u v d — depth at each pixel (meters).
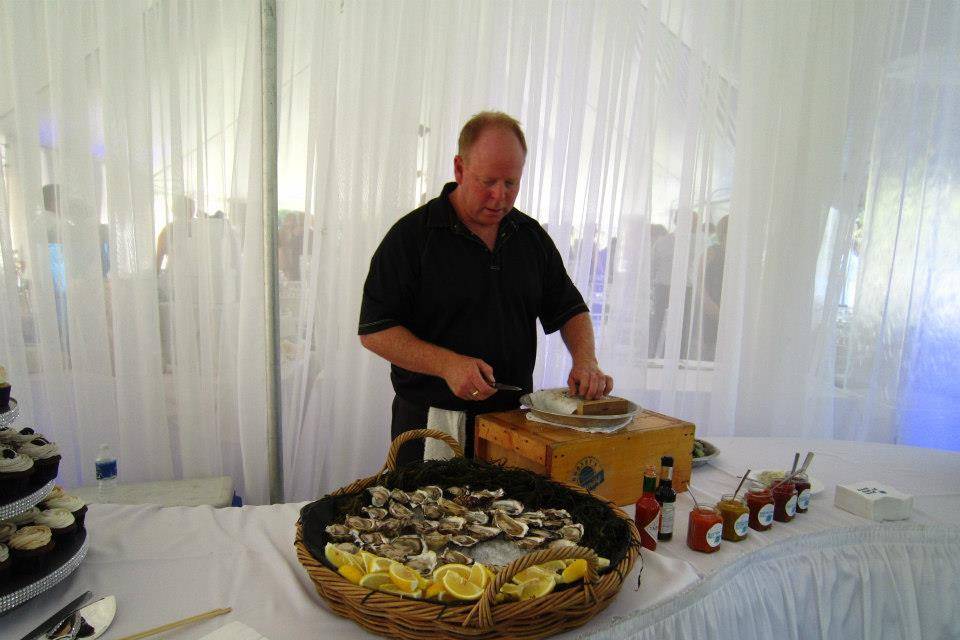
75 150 1.89
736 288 2.55
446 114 2.21
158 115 1.96
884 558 1.20
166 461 2.07
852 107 2.53
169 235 2.01
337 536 0.89
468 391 1.24
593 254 2.44
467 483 1.12
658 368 2.58
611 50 2.35
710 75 2.46
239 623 0.74
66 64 1.86
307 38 2.09
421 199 2.26
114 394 2.03
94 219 1.94
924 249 2.64
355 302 2.21
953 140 2.57
